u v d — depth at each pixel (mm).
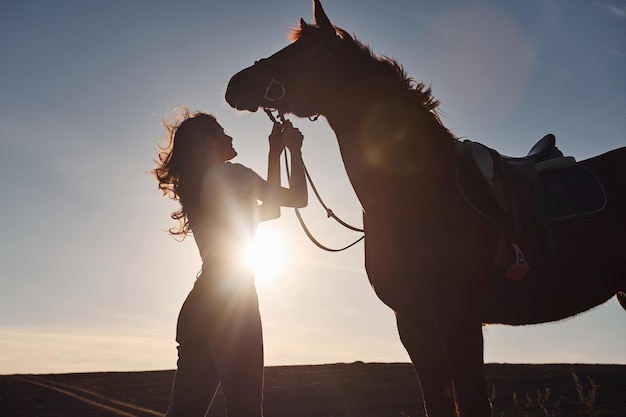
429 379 4266
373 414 30672
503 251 4145
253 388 3785
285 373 46125
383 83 4434
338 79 4480
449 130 4445
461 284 4027
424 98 4453
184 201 4152
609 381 36500
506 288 4262
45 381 47500
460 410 3852
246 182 3984
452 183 4211
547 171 4594
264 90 4488
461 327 3971
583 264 4352
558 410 26688
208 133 4250
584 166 4715
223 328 3809
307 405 33938
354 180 4449
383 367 48344
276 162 4453
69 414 34344
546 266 4293
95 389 43844
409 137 4332
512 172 4438
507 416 25188
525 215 4273
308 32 4582
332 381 41938
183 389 3914
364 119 4414
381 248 4293
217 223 3992
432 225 4125
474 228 4117
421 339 4285
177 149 4203
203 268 3971
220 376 3818
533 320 4559
